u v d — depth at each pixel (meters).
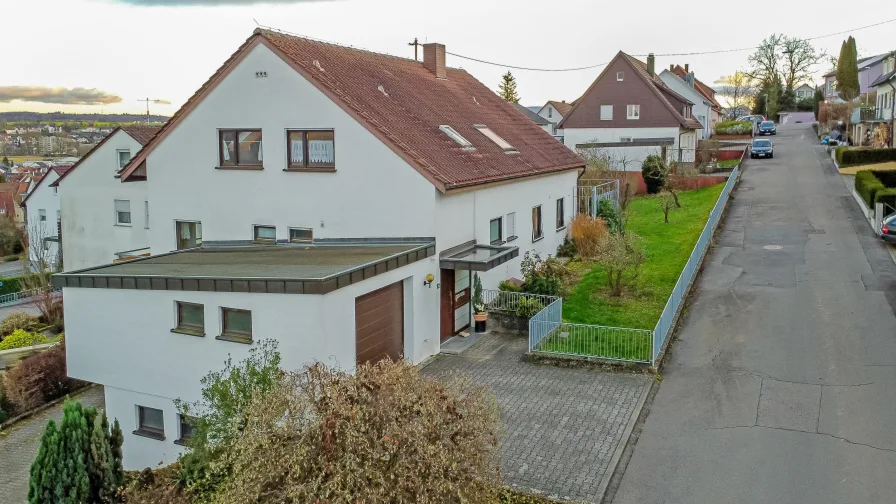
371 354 15.80
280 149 19.83
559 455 12.84
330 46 22.88
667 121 51.25
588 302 21.58
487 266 18.02
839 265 24.03
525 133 27.39
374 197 18.67
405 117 20.81
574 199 29.27
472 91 28.69
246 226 20.70
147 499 11.41
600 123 53.00
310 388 9.45
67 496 11.36
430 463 8.35
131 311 15.27
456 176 18.81
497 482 9.91
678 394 15.29
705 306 20.81
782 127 83.56
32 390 20.39
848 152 44.81
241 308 14.11
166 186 21.75
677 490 11.65
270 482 8.80
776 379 15.66
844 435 13.10
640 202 40.06
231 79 20.22
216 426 11.46
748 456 12.58
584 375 16.58
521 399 15.29
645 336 18.14
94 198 37.28
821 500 11.20
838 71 76.88
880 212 27.94
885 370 15.73
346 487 8.16
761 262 25.09
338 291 14.04
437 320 18.47
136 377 15.45
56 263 52.91
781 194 37.97
